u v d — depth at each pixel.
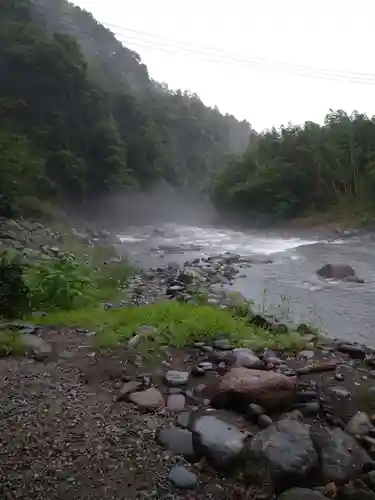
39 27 52.12
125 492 3.17
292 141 44.66
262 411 4.18
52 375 5.10
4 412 4.15
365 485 3.33
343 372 5.55
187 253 22.80
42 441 3.71
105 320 7.31
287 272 16.11
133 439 3.81
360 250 22.58
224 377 4.74
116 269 13.42
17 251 12.66
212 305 9.40
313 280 14.45
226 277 15.09
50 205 37.06
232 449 3.53
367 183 37.06
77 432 3.88
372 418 4.27
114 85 68.06
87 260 14.55
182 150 86.44
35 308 8.34
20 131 44.69
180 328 6.56
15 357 5.62
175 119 88.44
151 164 65.88
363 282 14.02
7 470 3.32
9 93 47.16
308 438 3.57
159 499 3.13
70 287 9.13
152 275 14.65
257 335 6.89
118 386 4.87
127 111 64.75
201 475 3.41
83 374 5.16
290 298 11.73
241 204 46.28
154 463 3.50
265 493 3.22
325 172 39.94
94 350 5.93
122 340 6.32
